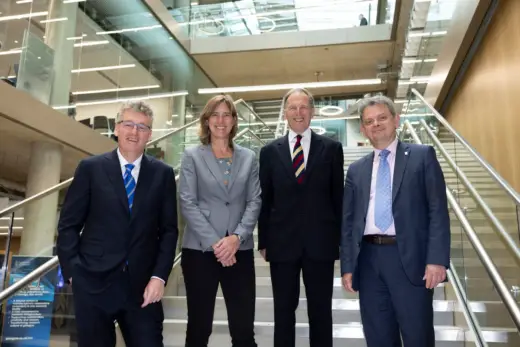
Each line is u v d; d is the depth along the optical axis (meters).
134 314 1.88
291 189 2.47
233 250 2.20
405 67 10.47
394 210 2.14
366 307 2.19
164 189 2.05
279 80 14.10
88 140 7.72
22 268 3.77
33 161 7.08
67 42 7.77
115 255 1.87
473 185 3.13
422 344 2.00
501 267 2.39
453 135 3.53
